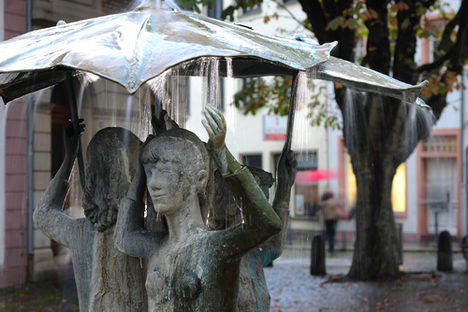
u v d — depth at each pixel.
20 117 10.52
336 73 2.62
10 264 10.23
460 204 18.81
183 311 2.48
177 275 2.49
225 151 2.27
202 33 2.46
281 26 18.36
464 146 18.70
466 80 18.34
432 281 10.99
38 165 10.69
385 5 9.66
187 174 2.52
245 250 2.36
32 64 2.25
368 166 10.88
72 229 3.00
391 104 10.47
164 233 2.68
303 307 8.93
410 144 10.66
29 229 10.47
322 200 17.16
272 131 19.30
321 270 12.12
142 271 2.94
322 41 9.27
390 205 11.05
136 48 2.24
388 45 9.78
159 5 2.84
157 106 3.34
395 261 11.21
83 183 3.23
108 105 8.58
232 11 8.92
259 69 3.49
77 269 2.99
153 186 2.50
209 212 2.92
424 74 10.23
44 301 8.86
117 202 2.84
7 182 10.38
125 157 2.87
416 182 19.64
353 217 18.67
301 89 3.22
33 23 10.59
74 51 2.25
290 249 16.28
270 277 11.87
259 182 3.09
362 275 11.13
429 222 19.53
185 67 3.30
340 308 8.84
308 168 19.33
